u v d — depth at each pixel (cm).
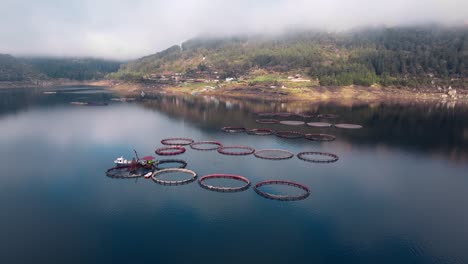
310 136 15588
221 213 7506
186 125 18412
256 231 6769
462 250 6341
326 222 7212
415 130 17388
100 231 6719
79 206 7819
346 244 6425
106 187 8956
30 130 16600
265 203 8050
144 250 6088
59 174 9988
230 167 10831
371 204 8181
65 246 6200
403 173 10562
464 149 13625
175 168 10419
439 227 7181
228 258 5891
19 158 11669
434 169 11006
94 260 5788
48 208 7712
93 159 11600
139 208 7712
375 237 6712
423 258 6072
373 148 13662
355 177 10075
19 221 7088
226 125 18475
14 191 8675
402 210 7912
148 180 9500
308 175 10162
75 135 15525
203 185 8969
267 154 12488
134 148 13188
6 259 5781
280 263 5788
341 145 14088
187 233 6644
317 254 6072
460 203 8369
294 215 7481
